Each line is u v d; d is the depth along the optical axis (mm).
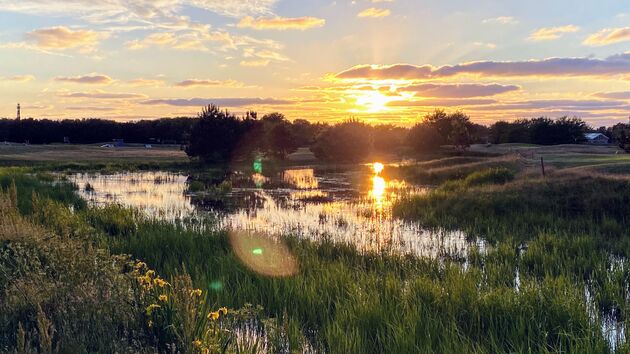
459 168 39906
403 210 21453
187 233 13719
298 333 6645
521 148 80188
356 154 68875
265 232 15438
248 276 9430
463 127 78125
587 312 7328
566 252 12273
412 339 6152
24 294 6375
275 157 72250
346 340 6184
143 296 6707
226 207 24766
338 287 8555
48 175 40062
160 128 140750
